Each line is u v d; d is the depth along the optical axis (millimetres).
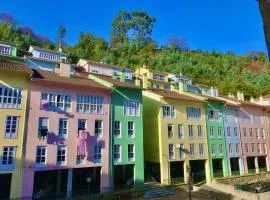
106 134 31469
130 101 34875
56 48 82125
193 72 88125
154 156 37500
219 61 107688
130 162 33000
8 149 25109
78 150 28922
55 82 28266
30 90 27297
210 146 42812
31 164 25844
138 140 34438
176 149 38312
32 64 43750
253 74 99562
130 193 30469
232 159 47969
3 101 25625
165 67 87938
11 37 71812
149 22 117750
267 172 49125
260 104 58250
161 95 38156
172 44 121188
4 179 27375
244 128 50031
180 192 34625
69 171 28172
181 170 40562
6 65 26719
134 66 84062
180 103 40688
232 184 40594
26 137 26094
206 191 35062
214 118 45312
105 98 32406
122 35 114938
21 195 24766
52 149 27344
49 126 27656
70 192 27750
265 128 54250
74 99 29922
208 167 41375
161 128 37375
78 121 29766
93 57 83750
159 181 36875
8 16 90938
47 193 28656
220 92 80250
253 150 50125
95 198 27797
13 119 25891
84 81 32656
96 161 30031
